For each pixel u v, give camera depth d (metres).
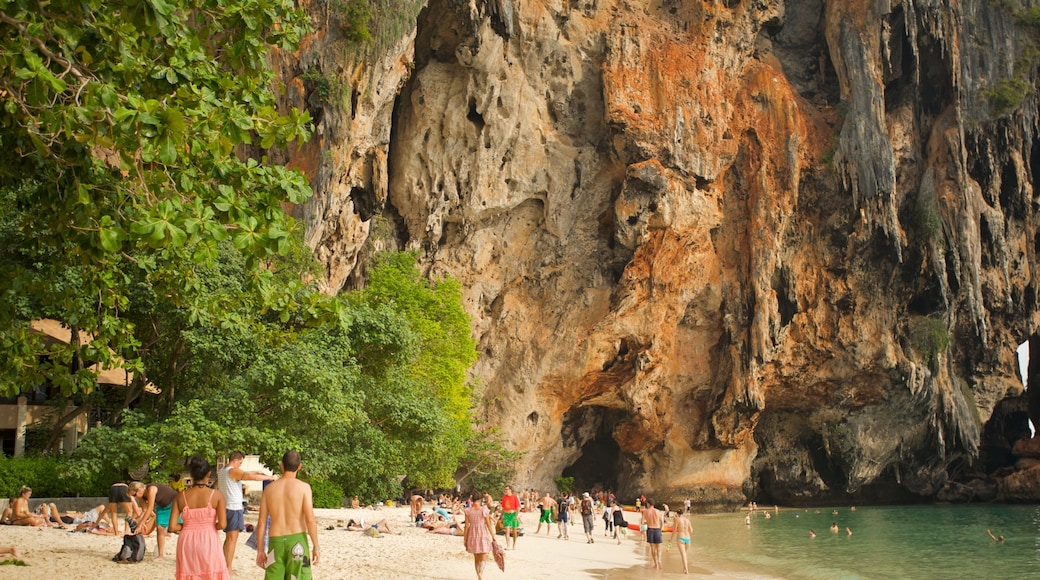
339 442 28.20
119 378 29.84
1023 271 66.94
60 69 9.78
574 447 61.56
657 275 57.19
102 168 11.52
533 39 55.41
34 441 27.59
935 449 64.50
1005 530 42.03
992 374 66.50
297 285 12.42
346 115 42.53
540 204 57.28
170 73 9.71
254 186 10.66
